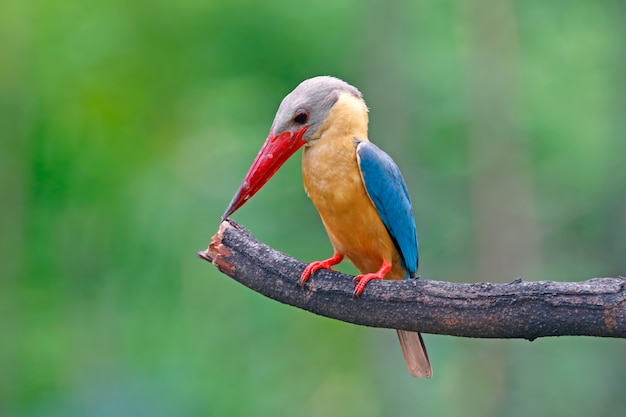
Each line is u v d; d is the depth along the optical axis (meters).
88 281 16.53
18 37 15.66
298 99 6.73
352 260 7.13
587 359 14.85
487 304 5.70
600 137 16.47
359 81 16.55
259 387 15.66
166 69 16.27
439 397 15.22
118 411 15.12
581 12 17.16
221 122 16.33
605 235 15.99
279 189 15.91
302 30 16.27
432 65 17.02
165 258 16.31
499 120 15.98
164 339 16.11
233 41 16.36
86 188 16.06
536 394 14.82
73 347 16.14
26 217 15.88
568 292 5.59
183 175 16.34
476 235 15.91
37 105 15.78
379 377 15.55
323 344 16.05
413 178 16.25
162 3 16.22
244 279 6.16
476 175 15.97
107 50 15.98
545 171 16.67
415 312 5.85
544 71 17.33
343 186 6.70
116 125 15.70
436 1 17.39
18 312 15.90
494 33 15.98
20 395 15.59
